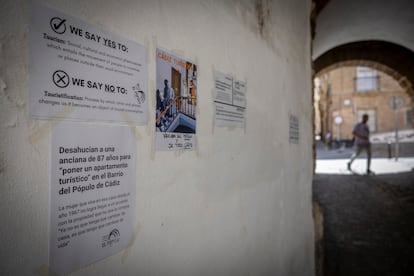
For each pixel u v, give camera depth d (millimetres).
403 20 6129
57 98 550
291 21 2023
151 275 774
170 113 843
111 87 656
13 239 488
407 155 11555
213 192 1061
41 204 525
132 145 712
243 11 1302
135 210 723
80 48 590
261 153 1476
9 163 481
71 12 574
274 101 1663
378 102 21031
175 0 867
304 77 2373
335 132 21797
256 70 1423
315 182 6445
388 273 2410
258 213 1429
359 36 7332
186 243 912
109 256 654
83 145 596
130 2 709
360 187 5820
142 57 741
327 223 3705
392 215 3959
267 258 1517
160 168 806
